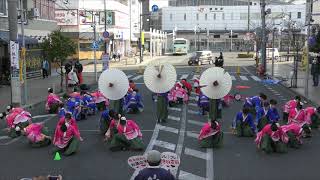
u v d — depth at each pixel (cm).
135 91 2017
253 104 1778
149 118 1894
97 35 6481
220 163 1214
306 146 1427
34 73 3694
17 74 2095
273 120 1457
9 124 1541
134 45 9444
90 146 1408
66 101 2088
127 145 1354
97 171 1139
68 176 1099
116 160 1243
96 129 1670
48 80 3538
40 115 1986
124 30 8125
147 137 1530
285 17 10494
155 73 1714
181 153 1319
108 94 1609
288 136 1388
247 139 1511
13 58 2088
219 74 1664
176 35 11794
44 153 1327
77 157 1279
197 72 4509
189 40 12288
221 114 1914
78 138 1334
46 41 2955
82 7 6506
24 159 1261
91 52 6762
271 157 1286
